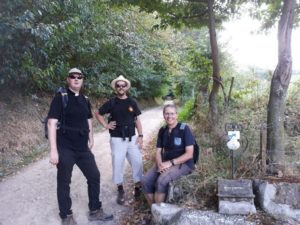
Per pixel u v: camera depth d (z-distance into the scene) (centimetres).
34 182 555
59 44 994
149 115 1518
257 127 469
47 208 448
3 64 768
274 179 373
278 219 330
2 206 454
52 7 800
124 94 462
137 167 465
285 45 401
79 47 1099
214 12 720
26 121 871
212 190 380
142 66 1653
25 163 675
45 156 732
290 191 350
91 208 412
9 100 899
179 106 1628
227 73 816
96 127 1095
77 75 387
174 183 389
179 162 403
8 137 754
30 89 970
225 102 581
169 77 2136
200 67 775
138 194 471
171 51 1891
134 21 1573
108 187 525
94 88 1349
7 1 684
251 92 627
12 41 741
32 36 757
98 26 1191
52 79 1045
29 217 421
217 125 542
